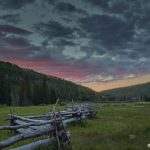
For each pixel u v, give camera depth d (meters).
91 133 14.78
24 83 134.50
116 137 13.40
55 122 10.45
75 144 11.48
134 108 47.25
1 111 38.19
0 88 120.44
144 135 13.98
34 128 12.48
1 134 14.95
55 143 10.41
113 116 28.19
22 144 10.94
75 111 19.97
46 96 132.00
